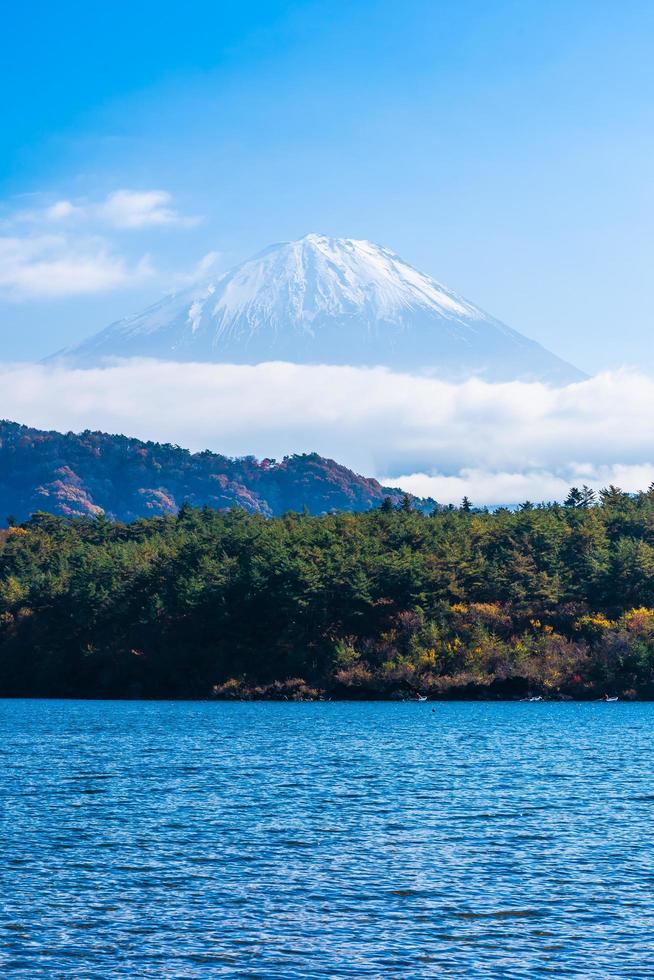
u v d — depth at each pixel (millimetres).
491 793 55531
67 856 39438
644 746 80688
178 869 37406
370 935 30016
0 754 74812
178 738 88188
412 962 27906
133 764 68938
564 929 30469
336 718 111312
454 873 36781
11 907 32469
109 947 29047
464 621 147375
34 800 52844
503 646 142250
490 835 43562
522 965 27641
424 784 59188
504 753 75812
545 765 68250
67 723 105188
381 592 151000
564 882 35469
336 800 53156
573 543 168500
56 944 29250
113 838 42938
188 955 28469
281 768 66875
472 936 29922
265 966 27672
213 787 57906
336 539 165500
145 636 156375
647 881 35594
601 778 61656
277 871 37125
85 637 161125
